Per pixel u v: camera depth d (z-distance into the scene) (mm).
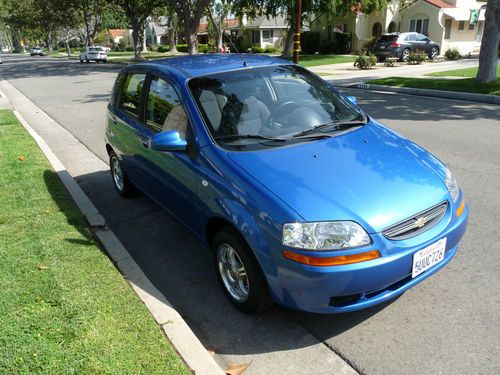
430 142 7574
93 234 4469
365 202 2809
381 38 27750
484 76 13484
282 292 2830
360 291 2705
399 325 3068
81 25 66125
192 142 3520
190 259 4172
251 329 3145
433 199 2982
